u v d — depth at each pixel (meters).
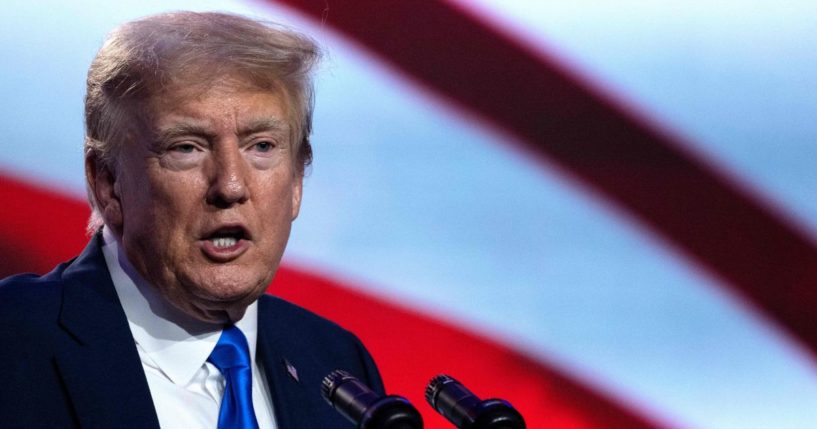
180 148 4.18
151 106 4.17
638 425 7.93
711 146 8.07
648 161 8.00
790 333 8.04
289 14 7.48
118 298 4.57
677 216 8.05
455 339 7.81
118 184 4.40
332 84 7.62
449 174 7.80
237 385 4.59
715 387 7.98
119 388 4.31
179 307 4.46
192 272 4.25
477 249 7.84
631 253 7.98
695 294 8.02
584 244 7.96
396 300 7.73
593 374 7.91
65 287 4.55
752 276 8.05
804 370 8.02
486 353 7.83
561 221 7.94
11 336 4.31
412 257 7.78
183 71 4.14
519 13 7.91
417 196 7.77
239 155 4.20
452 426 7.75
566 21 7.95
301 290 7.60
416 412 3.64
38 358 4.29
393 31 7.71
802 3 8.04
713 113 8.06
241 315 4.66
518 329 7.87
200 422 4.52
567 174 7.96
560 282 7.94
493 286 7.84
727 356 8.02
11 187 7.17
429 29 7.75
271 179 4.29
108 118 4.33
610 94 8.01
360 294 7.67
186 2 7.29
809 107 8.07
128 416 4.27
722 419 7.97
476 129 7.85
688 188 8.06
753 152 8.07
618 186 7.98
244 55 4.20
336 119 7.65
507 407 3.73
